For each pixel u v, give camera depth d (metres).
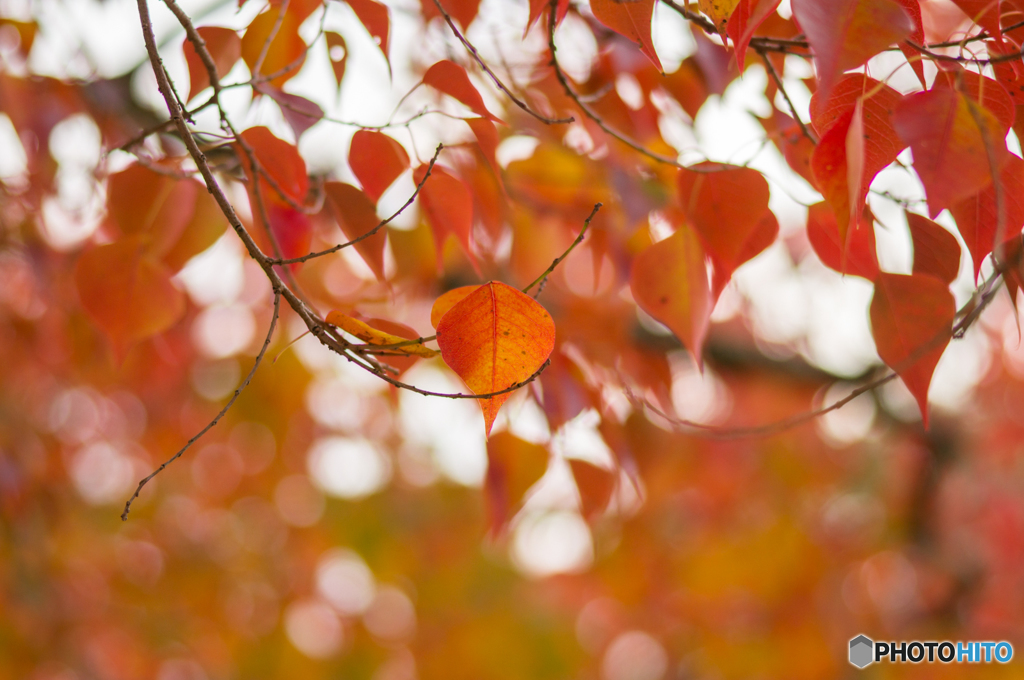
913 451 3.40
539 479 1.45
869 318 1.31
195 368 2.35
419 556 3.62
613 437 1.48
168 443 2.72
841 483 3.65
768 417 3.30
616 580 3.59
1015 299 1.26
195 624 3.47
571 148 1.54
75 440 2.72
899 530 3.55
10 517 2.20
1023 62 1.27
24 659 2.66
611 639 3.97
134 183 1.38
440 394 1.23
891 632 3.58
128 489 3.20
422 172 1.35
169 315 1.40
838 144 1.26
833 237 1.36
